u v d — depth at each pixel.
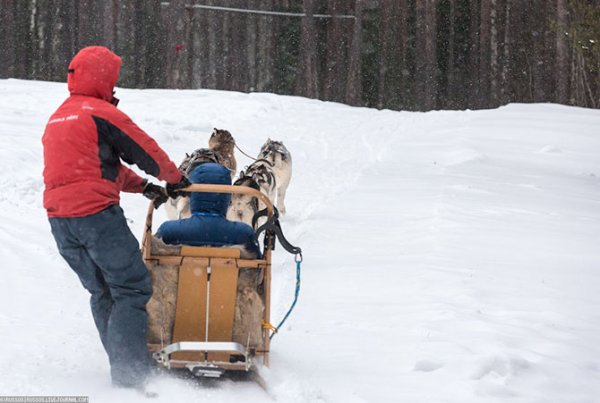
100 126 8.09
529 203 22.17
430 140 36.09
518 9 75.69
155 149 8.23
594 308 12.05
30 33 74.81
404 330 10.62
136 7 76.69
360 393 8.38
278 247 15.70
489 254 15.32
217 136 17.20
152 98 42.56
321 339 10.28
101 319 8.48
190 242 9.07
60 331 10.03
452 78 79.25
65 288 12.07
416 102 74.50
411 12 80.94
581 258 15.38
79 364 8.88
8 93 39.44
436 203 20.70
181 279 8.73
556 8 73.56
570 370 9.34
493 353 9.41
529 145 35.88
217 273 8.77
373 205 20.56
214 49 74.31
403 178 25.61
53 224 8.20
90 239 8.03
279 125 37.62
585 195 24.98
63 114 8.16
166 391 8.14
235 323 8.84
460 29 81.50
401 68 76.69
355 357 9.59
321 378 8.84
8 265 13.06
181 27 66.62
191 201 9.27
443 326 10.74
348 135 36.41
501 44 78.38
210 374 8.29
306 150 31.52
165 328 8.73
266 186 16.34
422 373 9.05
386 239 16.53
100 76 8.35
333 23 74.44
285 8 77.69
